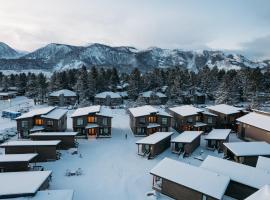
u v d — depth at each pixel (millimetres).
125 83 147375
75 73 144250
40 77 122938
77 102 112625
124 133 66812
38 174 33312
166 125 66562
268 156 44438
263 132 55781
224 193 31906
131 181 39156
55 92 113750
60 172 41812
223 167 36656
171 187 33969
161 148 52344
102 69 142625
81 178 39750
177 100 114188
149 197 34188
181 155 50281
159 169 36188
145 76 135875
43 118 60156
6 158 39312
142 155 50094
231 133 68938
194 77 135250
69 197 28625
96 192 35500
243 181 33031
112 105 111062
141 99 99500
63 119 65562
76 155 49844
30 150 45656
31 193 28391
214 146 54312
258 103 96500
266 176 33906
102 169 43562
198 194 31094
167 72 150000
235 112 69625
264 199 22844
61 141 52844
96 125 62781
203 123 68750
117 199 33781
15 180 31344
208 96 127562
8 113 81562
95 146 55875
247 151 45094
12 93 133250
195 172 34469
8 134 60531
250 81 114250
